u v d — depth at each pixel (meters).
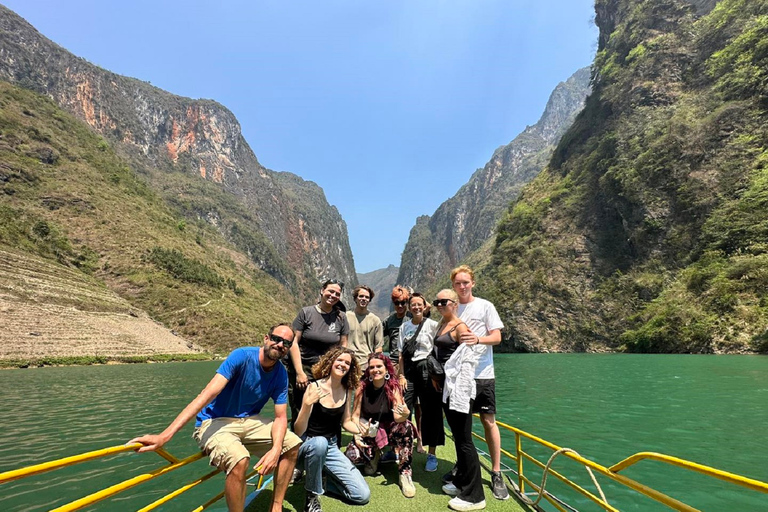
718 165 45.16
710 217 43.28
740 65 49.19
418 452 5.40
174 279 75.31
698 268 41.31
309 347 4.38
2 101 90.12
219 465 2.76
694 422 9.02
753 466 6.14
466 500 3.45
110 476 6.19
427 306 4.86
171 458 2.57
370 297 5.18
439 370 3.84
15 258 50.81
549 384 17.05
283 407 3.09
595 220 60.22
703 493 5.06
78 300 49.59
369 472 4.39
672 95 58.41
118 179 99.94
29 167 76.38
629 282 50.03
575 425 8.91
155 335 51.38
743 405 11.02
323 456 3.39
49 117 100.62
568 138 80.81
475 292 74.81
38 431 9.47
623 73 67.44
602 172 62.19
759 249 37.19
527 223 71.56
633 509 4.59
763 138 42.84
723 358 28.08
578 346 52.06
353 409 4.23
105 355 40.06
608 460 6.52
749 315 33.53
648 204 50.25
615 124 65.06
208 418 3.02
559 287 57.69
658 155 51.09
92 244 70.94
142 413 11.85
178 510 4.84
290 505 3.64
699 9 74.06
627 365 25.47
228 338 63.59
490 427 3.76
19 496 5.35
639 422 9.10
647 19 68.12
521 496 3.80
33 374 26.59
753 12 52.62
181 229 105.56
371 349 5.12
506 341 61.28
